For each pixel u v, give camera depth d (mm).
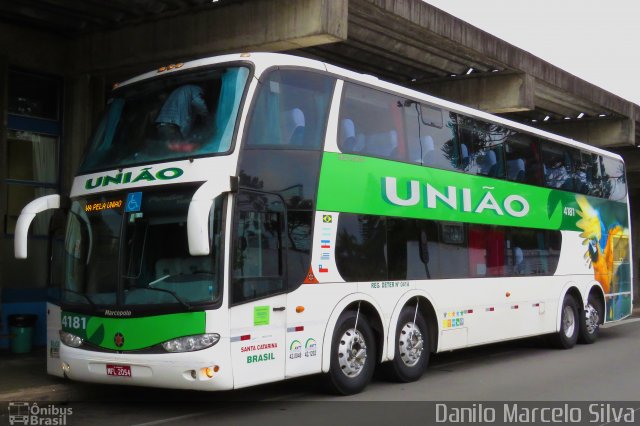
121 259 8102
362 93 9961
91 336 8188
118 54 13008
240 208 7898
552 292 14125
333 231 9086
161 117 8523
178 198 7941
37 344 12898
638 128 24766
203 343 7484
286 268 8359
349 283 9242
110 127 9250
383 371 10273
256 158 8195
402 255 10195
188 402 8969
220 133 8086
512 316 12719
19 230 8391
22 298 12789
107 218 8430
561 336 14492
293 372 8344
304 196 8750
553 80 18984
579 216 15398
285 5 11617
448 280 11078
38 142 13414
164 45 12570
